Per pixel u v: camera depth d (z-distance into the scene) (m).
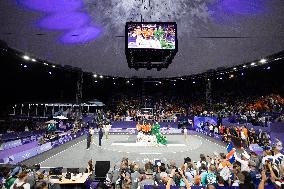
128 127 31.89
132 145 20.62
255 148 15.52
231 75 37.03
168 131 30.44
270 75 36.25
